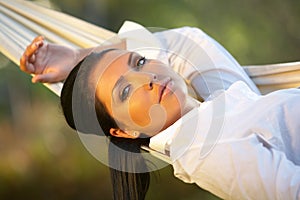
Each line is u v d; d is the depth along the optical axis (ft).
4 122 28.30
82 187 25.03
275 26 25.11
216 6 25.04
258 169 7.04
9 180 25.04
